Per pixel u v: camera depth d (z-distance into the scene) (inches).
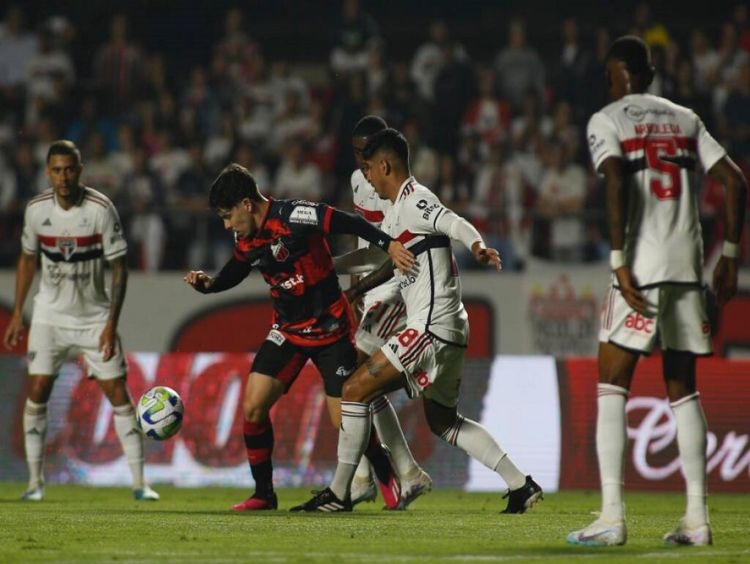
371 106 2474.2
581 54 2576.3
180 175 2396.7
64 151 1238.9
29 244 1289.4
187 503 1256.8
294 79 2682.1
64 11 2918.3
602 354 780.0
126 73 2650.1
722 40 2721.5
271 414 1695.4
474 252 948.0
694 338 773.9
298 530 876.0
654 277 761.6
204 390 1717.5
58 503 1243.2
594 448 1667.1
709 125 2395.4
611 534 759.7
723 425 1664.6
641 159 770.2
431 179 2380.7
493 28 2952.8
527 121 2452.0
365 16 2741.1
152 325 2146.9
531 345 2134.6
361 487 1170.0
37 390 1302.9
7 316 2138.3
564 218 2224.4
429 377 998.4
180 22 2920.8
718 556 709.9
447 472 1653.5
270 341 1075.3
